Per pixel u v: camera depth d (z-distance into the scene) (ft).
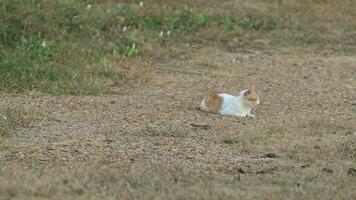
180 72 141.69
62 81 125.49
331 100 121.80
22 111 103.45
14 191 65.26
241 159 81.71
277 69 148.15
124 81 130.11
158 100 117.08
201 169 76.89
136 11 175.11
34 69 127.95
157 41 162.09
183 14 180.14
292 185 72.02
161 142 88.89
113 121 101.14
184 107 112.47
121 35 158.61
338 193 69.51
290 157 83.30
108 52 149.28
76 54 142.10
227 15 185.47
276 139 90.38
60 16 159.74
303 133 94.68
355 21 191.42
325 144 88.38
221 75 140.46
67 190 66.23
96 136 91.40
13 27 149.07
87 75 130.82
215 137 91.81
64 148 83.82
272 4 199.62
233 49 165.99
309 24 186.70
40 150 82.48
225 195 66.90
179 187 68.90
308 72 146.20
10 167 73.61
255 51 165.48
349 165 79.92
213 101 108.78
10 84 120.06
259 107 114.52
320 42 175.22
